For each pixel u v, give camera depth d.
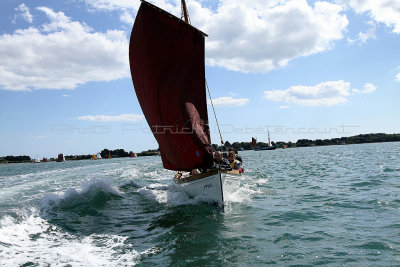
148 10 9.55
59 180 17.55
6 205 9.45
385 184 11.73
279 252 5.28
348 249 5.25
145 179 17.39
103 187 12.59
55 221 7.65
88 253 5.45
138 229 7.02
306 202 9.20
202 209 8.84
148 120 10.69
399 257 4.81
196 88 9.96
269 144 108.25
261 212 8.16
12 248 5.61
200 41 10.27
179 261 5.03
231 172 9.64
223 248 5.57
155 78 9.77
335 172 17.22
